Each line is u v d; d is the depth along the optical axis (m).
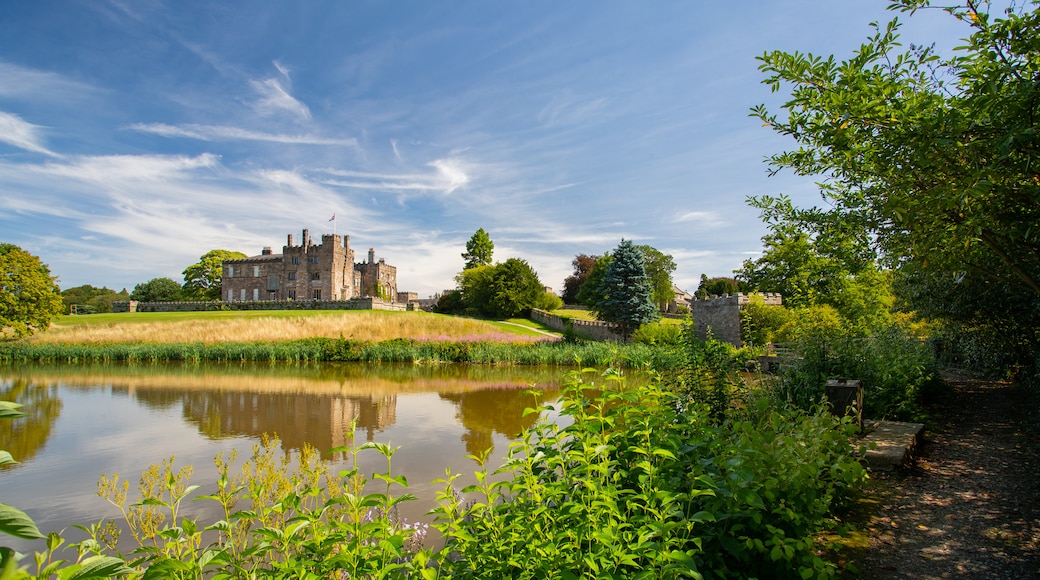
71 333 39.03
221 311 59.78
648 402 4.16
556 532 2.94
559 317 53.09
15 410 1.30
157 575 2.39
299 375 26.91
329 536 2.88
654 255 67.06
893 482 5.50
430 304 91.50
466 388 22.12
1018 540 4.14
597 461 3.49
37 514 8.09
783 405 6.32
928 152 3.70
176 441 12.56
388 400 18.78
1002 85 3.47
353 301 61.09
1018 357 11.03
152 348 34.09
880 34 4.18
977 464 6.04
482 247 85.56
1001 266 5.98
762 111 5.01
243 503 7.71
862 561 3.92
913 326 18.00
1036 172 3.48
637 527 2.99
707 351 7.12
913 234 4.45
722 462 3.54
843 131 4.21
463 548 3.22
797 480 3.57
